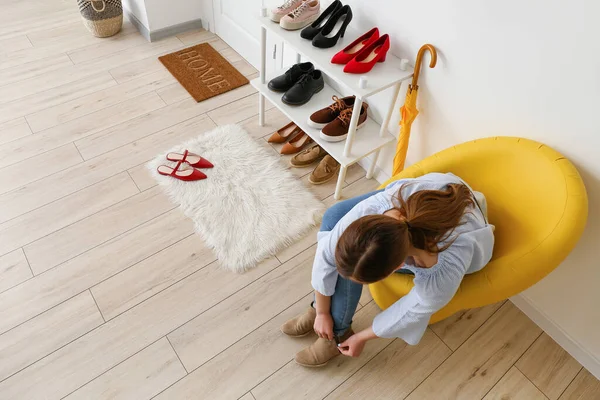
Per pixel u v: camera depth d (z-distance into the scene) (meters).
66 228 1.79
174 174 1.98
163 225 1.83
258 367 1.47
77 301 1.58
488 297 1.24
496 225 1.37
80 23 2.86
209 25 2.88
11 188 1.91
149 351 1.48
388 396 1.44
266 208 1.91
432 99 1.65
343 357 1.51
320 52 1.70
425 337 1.58
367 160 2.09
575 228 1.17
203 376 1.44
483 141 1.40
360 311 1.63
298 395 1.42
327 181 2.06
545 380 1.51
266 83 2.10
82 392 1.38
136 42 2.76
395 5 1.60
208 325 1.55
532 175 1.30
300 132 2.20
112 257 1.71
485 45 1.38
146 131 2.21
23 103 2.29
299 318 1.53
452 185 1.09
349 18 1.72
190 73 2.56
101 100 2.35
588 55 1.15
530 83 1.31
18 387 1.38
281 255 1.78
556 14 1.17
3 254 1.69
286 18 1.76
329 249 1.14
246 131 2.26
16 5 2.96
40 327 1.51
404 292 1.32
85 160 2.05
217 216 1.86
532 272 1.20
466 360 1.53
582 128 1.23
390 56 1.71
